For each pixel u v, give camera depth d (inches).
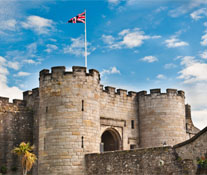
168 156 1188.5
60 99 1535.4
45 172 1488.7
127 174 1296.8
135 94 2010.3
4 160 1733.5
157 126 1908.2
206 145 1111.0
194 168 1121.4
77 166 1473.9
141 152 1268.5
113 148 1905.8
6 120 1782.7
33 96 1894.7
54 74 1568.7
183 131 1946.4
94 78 1608.0
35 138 1827.0
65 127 1504.7
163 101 1935.3
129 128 1931.6
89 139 1528.1
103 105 1833.2
